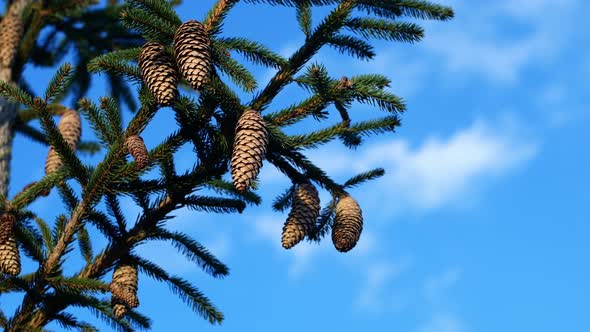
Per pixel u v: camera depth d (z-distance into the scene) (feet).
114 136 13.79
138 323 15.30
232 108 13.05
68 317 13.97
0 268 12.94
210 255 15.29
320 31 13.88
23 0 28.37
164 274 14.39
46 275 13.58
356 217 13.93
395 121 14.23
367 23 13.75
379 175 14.97
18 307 13.67
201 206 14.57
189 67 12.05
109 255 14.07
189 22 12.63
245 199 15.61
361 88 12.94
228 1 13.69
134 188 13.73
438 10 13.78
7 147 24.13
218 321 14.64
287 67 13.84
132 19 13.04
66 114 23.94
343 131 14.14
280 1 13.69
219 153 13.74
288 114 13.67
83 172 13.75
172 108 13.29
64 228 14.23
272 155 14.26
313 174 14.53
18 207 13.75
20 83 27.89
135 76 13.69
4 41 26.81
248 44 13.56
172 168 13.84
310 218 13.57
